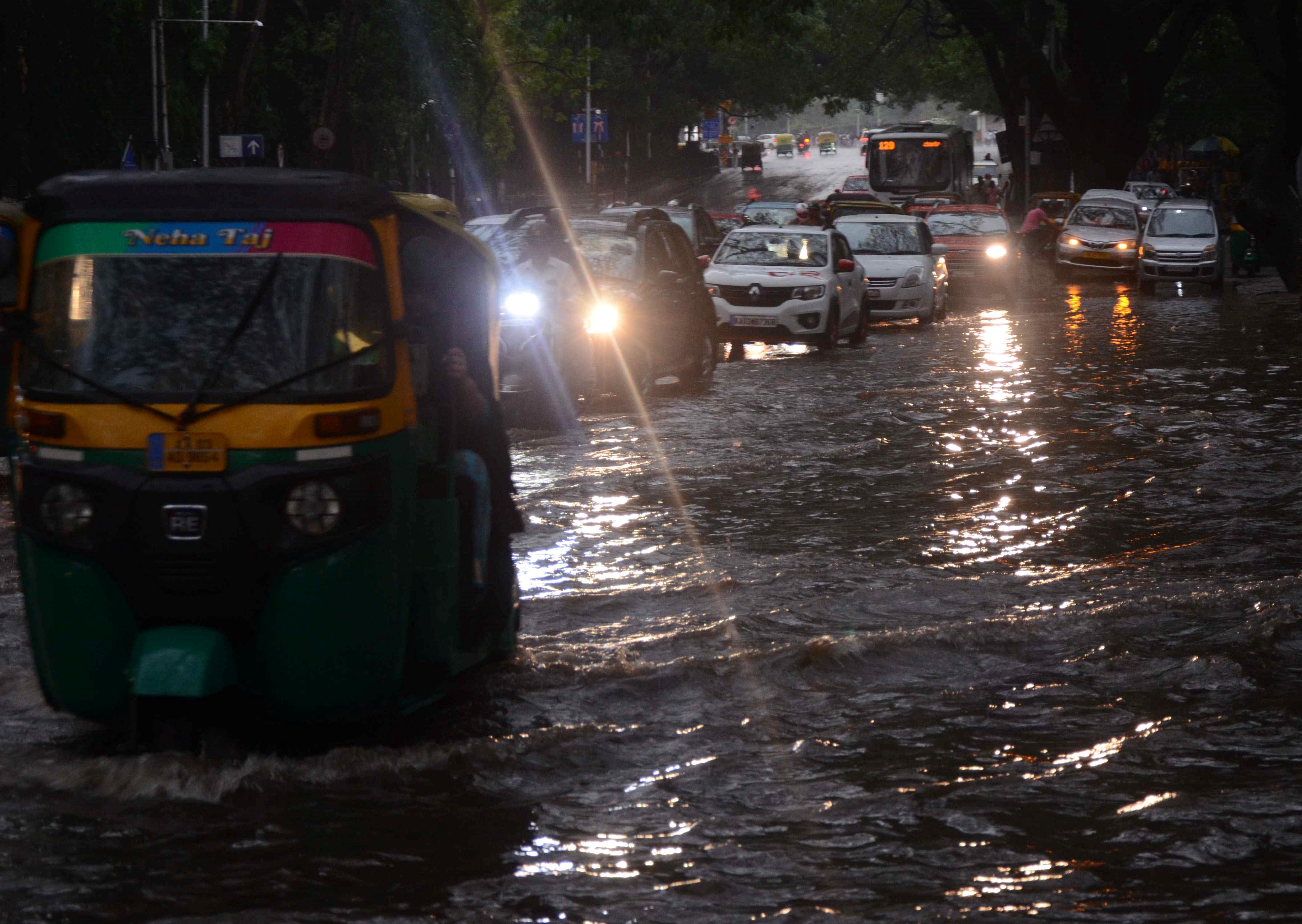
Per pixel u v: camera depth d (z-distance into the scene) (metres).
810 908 10.89
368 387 13.81
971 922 10.67
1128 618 19.11
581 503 26.97
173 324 13.75
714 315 46.78
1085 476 29.23
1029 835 12.35
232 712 13.78
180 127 93.31
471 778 13.69
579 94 196.75
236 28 99.75
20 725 15.23
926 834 12.39
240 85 100.38
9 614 19.58
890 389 44.56
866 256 69.31
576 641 18.36
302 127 132.88
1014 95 148.12
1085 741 14.84
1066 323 68.69
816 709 15.88
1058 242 98.81
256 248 13.93
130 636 13.50
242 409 13.37
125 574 13.38
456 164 157.00
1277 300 81.19
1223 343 57.38
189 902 11.00
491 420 16.73
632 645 18.05
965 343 60.03
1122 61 117.50
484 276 16.83
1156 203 121.31
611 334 40.53
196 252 13.95
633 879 11.44
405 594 14.19
